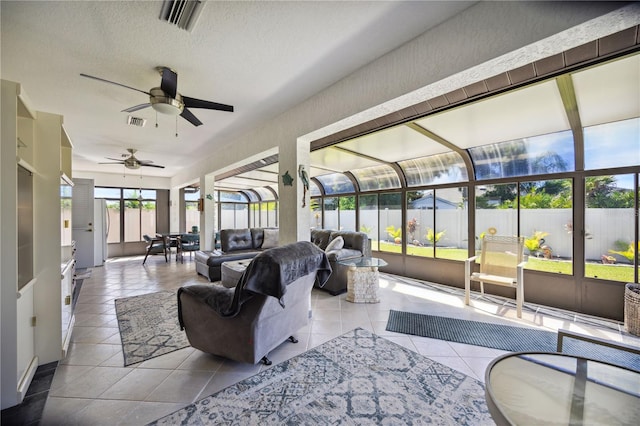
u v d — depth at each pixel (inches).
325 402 71.1
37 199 88.1
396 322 124.5
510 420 39.5
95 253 264.5
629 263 123.6
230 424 64.0
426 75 79.0
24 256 77.3
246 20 72.9
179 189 370.3
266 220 409.7
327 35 80.0
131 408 69.4
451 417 65.6
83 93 115.7
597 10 53.4
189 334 93.8
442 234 198.2
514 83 83.3
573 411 45.6
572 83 90.0
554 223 146.8
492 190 171.8
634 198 122.3
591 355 95.9
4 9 66.5
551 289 145.6
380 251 239.5
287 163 135.5
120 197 339.0
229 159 199.6
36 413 67.6
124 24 73.5
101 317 131.5
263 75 102.6
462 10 71.1
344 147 170.2
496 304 149.6
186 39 80.7
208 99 123.3
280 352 97.3
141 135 178.4
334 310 140.7
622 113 113.8
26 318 80.1
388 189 234.8
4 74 99.1
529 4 61.2
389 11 70.5
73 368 87.4
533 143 150.5
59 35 77.7
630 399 48.4
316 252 103.3
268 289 79.0
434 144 163.8
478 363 89.8
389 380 80.4
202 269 215.5
